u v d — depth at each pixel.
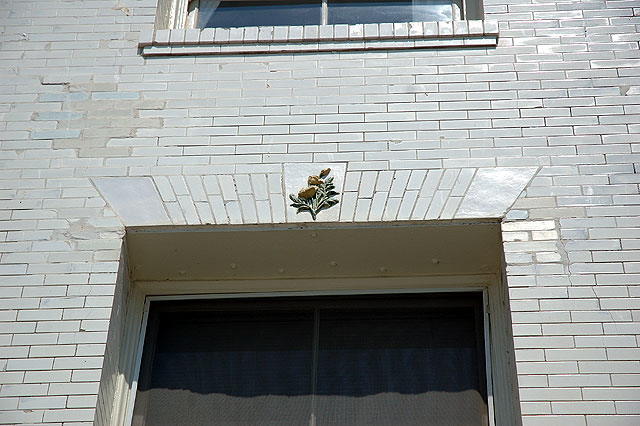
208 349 6.14
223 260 6.24
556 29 6.83
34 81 6.80
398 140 6.33
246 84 6.70
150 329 6.23
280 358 6.06
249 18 7.56
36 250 5.96
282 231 6.02
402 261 6.23
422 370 5.96
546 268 5.69
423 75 6.64
